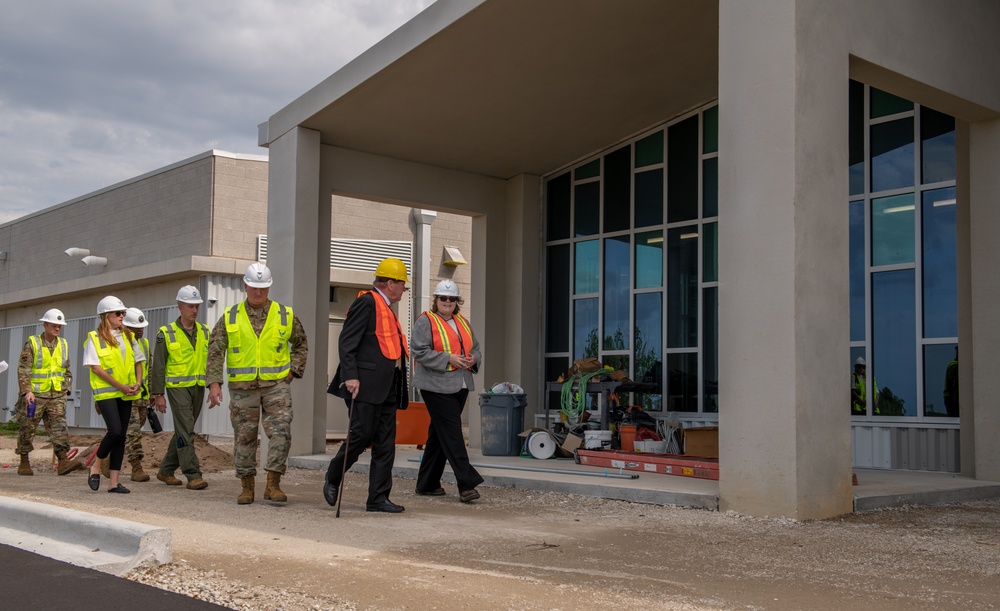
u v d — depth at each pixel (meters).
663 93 12.52
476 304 14.88
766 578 5.18
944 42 8.91
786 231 7.34
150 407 10.28
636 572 5.29
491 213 14.90
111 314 9.02
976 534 6.73
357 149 13.59
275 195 13.08
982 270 9.72
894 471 10.41
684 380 12.78
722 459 7.69
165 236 19.88
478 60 11.32
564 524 7.01
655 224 13.38
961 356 10.02
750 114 7.64
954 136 10.46
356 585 4.81
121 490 8.91
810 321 7.37
